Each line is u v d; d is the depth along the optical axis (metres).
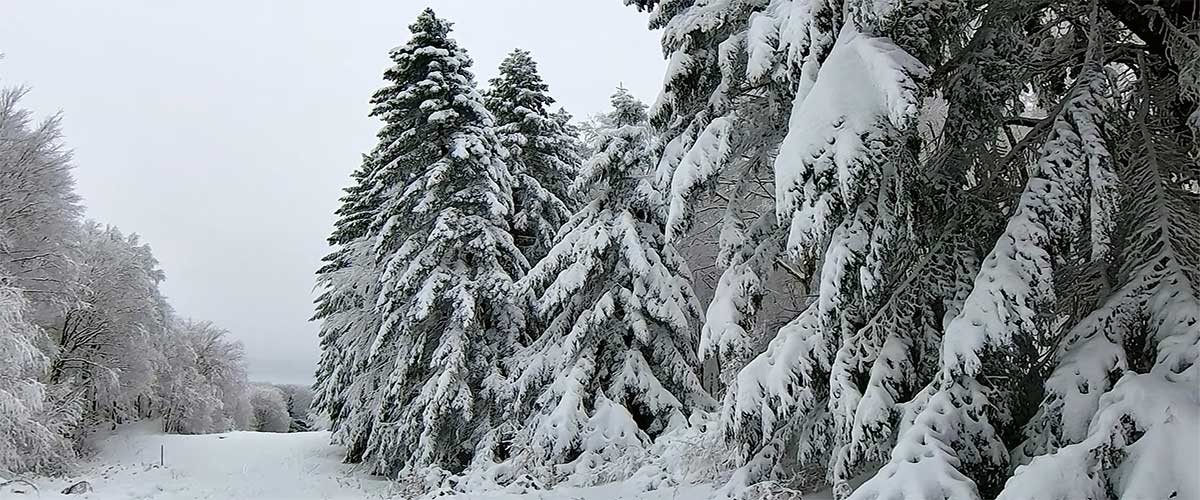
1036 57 6.23
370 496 15.23
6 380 17.39
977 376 5.45
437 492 12.02
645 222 13.93
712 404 13.52
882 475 5.03
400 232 18.52
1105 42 6.07
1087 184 5.15
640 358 13.48
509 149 19.14
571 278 13.18
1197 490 3.90
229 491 15.90
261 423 74.31
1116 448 4.34
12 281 20.17
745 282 8.21
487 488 11.92
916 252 6.32
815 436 7.01
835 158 5.35
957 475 4.82
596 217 14.20
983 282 5.19
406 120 18.67
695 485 9.16
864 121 5.32
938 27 6.23
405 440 17.00
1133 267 5.29
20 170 21.42
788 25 6.35
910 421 5.42
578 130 23.45
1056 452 4.84
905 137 5.36
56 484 17.41
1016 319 4.99
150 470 21.66
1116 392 4.56
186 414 40.59
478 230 17.25
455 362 16.36
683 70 8.68
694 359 13.91
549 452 12.45
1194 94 5.17
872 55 5.48
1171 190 5.44
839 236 5.82
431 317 17.69
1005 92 5.98
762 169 9.02
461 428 16.48
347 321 21.92
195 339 52.12
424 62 18.50
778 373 6.71
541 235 18.95
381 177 18.81
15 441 18.62
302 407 91.25
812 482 7.46
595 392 13.34
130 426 35.66
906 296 6.15
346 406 21.08
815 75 6.09
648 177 13.27
